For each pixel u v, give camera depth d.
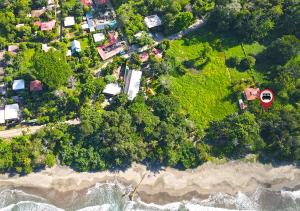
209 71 98.50
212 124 91.44
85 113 88.12
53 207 82.25
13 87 91.12
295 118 89.69
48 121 89.00
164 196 85.25
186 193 85.88
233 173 88.75
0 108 89.50
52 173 85.19
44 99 90.75
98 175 86.00
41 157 84.38
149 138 88.12
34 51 97.31
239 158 90.38
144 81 94.25
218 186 87.19
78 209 82.50
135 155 85.50
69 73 89.31
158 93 94.06
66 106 90.44
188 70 98.38
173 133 87.31
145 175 86.75
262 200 86.31
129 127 87.44
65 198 83.31
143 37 98.62
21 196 82.94
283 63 99.19
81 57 96.31
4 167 83.31
